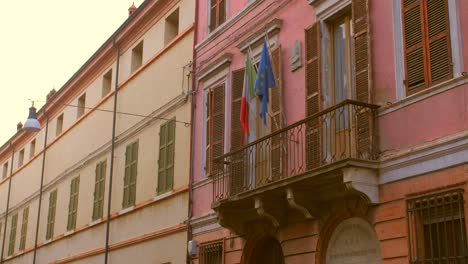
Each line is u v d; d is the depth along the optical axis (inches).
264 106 526.9
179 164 719.7
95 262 892.6
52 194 1138.7
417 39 428.8
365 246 454.9
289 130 533.0
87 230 944.3
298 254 512.7
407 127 424.8
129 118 871.7
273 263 571.5
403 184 422.0
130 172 837.2
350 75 497.7
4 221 1432.1
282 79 561.3
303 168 506.6
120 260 823.1
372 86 455.5
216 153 645.3
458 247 383.6
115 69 949.2
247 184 552.1
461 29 398.6
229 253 603.5
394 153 431.2
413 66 428.5
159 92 798.5
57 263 1045.2
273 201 515.5
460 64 395.5
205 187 658.2
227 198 543.8
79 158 1032.2
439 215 396.8
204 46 711.1
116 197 864.3
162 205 740.7
